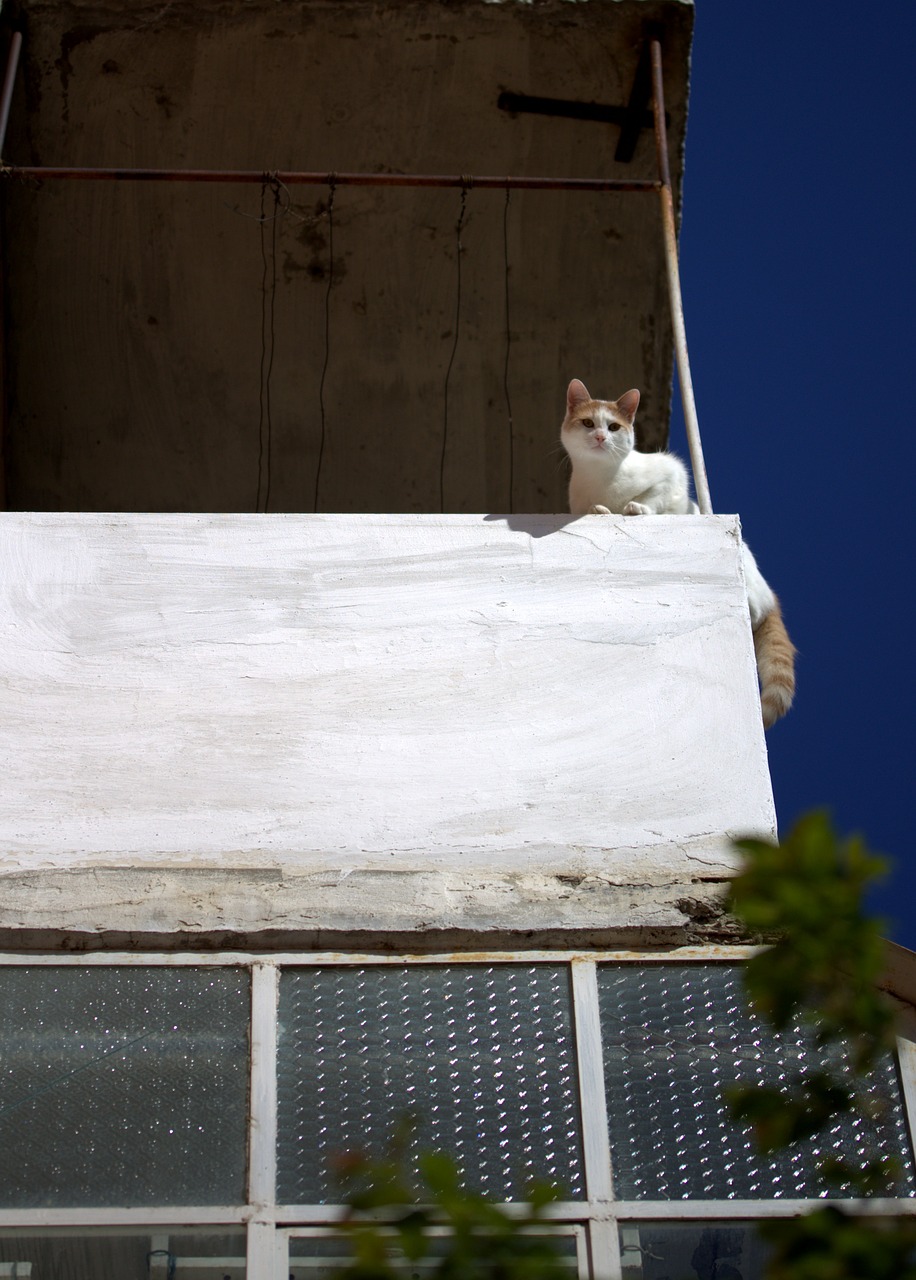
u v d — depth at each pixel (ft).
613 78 35.04
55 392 38.09
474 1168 19.77
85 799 22.06
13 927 20.93
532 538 24.56
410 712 22.91
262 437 39.01
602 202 36.42
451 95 35.42
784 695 28.96
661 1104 20.26
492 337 38.17
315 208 36.42
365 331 38.06
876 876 12.35
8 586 23.85
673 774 22.48
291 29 34.04
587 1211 19.40
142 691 22.98
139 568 24.09
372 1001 20.95
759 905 12.38
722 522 24.82
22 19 33.68
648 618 23.84
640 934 21.34
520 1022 20.88
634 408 31.81
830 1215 12.17
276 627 23.65
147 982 20.93
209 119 35.58
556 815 22.11
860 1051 13.28
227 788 22.20
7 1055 20.33
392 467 39.60
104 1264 18.86
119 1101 20.06
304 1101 20.15
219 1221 19.12
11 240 36.35
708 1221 19.36
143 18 33.68
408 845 21.83
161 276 36.99
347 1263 18.80
